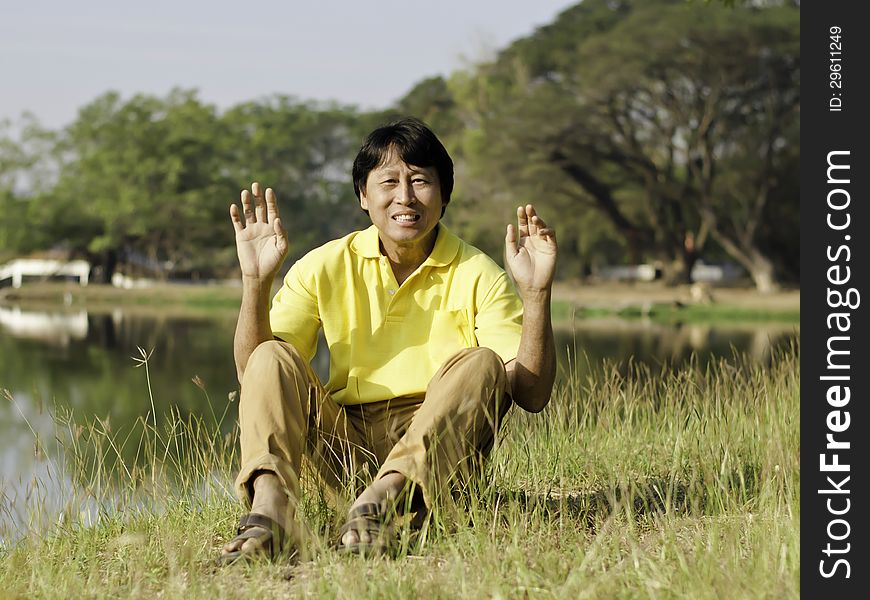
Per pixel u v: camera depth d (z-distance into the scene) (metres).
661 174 45.22
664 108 43.22
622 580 2.66
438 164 3.28
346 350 3.37
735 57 40.53
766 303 40.22
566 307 38.38
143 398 13.06
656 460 4.46
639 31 40.72
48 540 3.55
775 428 4.37
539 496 3.71
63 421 4.09
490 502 3.24
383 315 3.36
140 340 26.91
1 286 68.62
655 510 3.55
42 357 21.47
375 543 2.84
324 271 3.38
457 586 2.66
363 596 2.59
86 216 60.09
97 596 2.87
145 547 3.24
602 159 44.28
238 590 2.71
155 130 60.00
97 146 61.72
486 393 3.04
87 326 33.75
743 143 44.09
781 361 5.86
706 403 5.12
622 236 52.62
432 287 3.36
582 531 3.22
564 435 4.62
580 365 6.82
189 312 45.53
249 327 3.19
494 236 46.50
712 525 2.98
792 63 40.97
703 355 15.32
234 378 16.52
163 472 4.01
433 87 61.91
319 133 72.69
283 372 3.04
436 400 3.03
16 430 8.06
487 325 3.32
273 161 70.81
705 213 44.81
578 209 49.50
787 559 2.77
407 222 3.25
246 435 2.99
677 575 2.67
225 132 68.50
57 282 69.81
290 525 2.88
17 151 61.69
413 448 2.98
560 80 45.25
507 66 47.66
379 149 3.26
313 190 71.88
